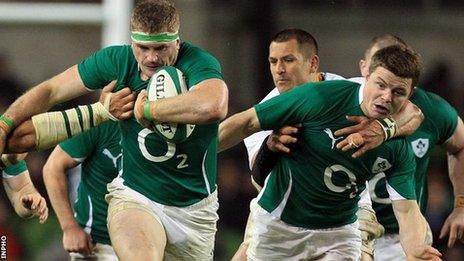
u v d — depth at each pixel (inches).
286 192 1151.0
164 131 1065.5
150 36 1051.9
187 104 1040.8
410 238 1107.3
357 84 1103.6
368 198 1277.1
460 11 2053.4
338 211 1154.7
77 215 1322.6
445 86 2025.1
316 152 1114.7
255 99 1984.5
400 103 1074.7
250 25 1995.6
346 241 1176.8
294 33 1268.5
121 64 1084.5
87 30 1987.0
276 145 1120.2
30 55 1980.8
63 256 1711.4
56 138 1083.3
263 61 1991.9
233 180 1822.1
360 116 1095.0
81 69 1097.4
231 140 1126.4
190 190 1103.6
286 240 1176.2
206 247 1138.7
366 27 2054.6
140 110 1052.5
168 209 1099.9
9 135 1082.7
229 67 1993.1
